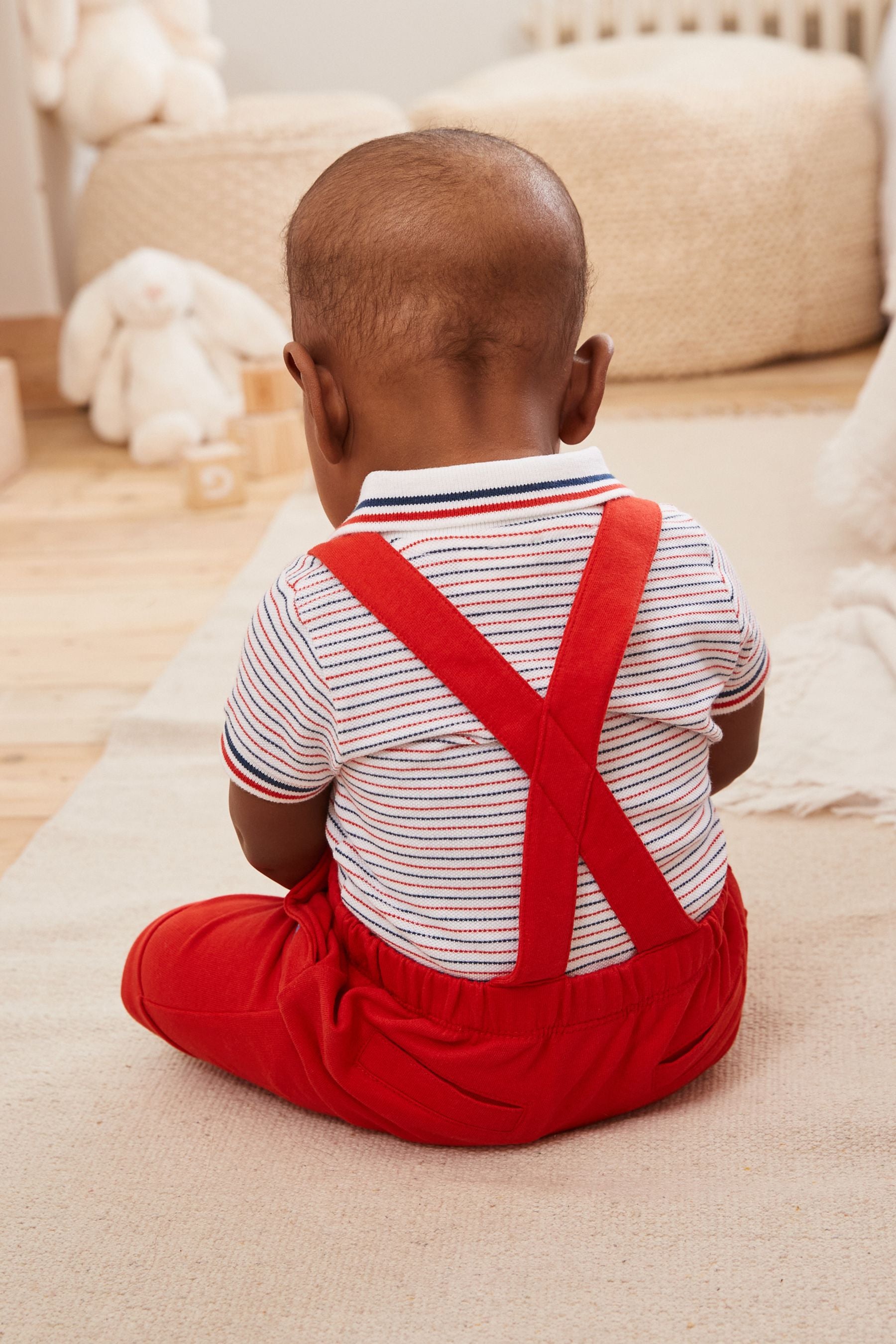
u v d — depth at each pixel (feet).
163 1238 2.21
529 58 9.34
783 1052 2.62
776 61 8.57
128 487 6.89
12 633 5.06
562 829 2.04
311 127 7.68
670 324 8.34
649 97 7.95
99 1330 2.03
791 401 7.72
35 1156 2.43
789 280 8.39
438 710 2.00
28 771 4.05
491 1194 2.25
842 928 3.05
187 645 4.78
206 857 3.47
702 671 2.15
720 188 8.07
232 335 7.50
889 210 8.62
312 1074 2.30
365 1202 2.26
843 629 4.34
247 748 2.15
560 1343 1.95
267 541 5.85
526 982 2.11
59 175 8.30
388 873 2.16
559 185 2.03
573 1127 2.41
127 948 3.10
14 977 3.00
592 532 2.06
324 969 2.25
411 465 2.03
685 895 2.23
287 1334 2.00
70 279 8.58
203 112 7.84
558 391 2.08
